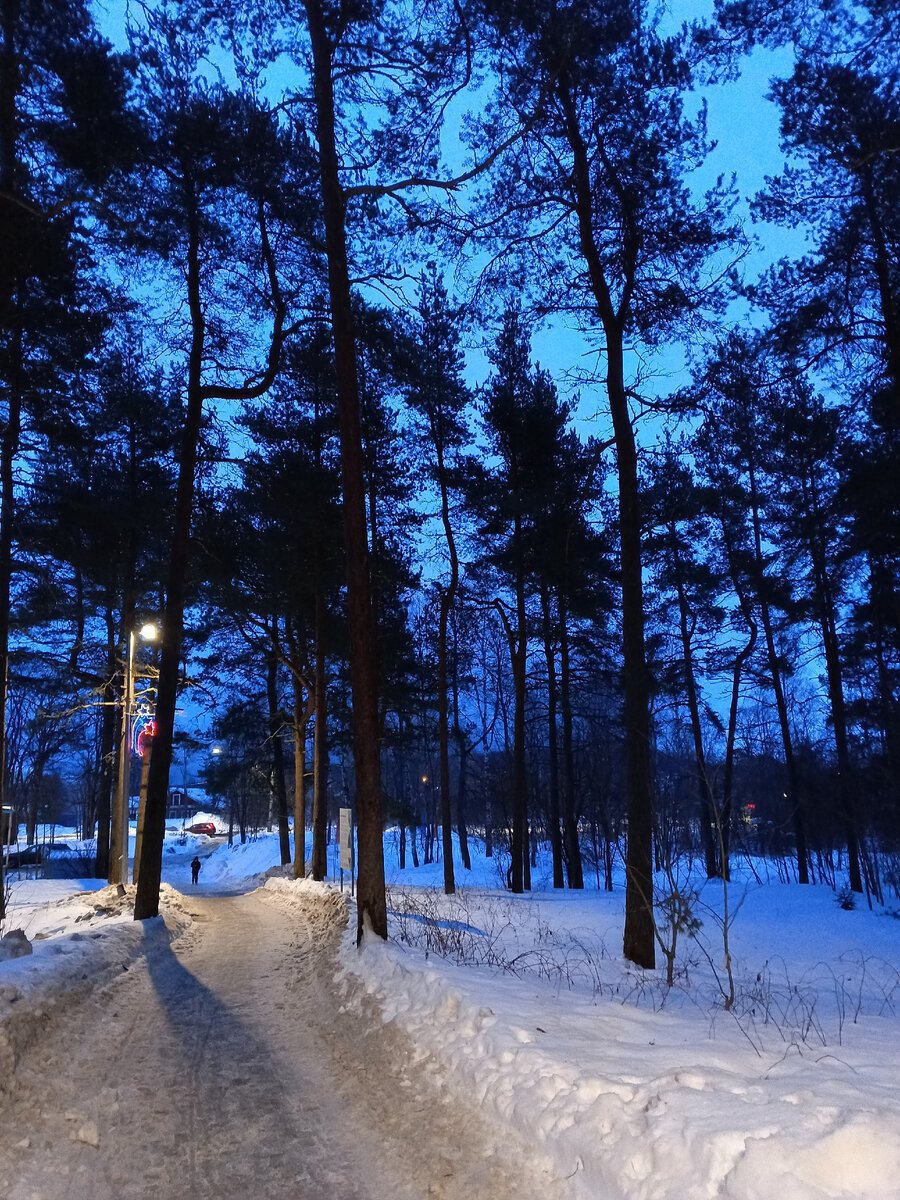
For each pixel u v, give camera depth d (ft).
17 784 150.51
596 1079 15.29
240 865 178.60
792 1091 13.78
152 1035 24.32
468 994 22.62
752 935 62.28
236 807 241.55
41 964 26.86
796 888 84.58
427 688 99.19
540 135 41.32
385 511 84.43
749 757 127.54
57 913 60.95
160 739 49.62
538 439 78.59
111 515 66.33
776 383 47.52
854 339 48.32
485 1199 13.23
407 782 194.08
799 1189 10.39
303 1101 18.69
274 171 49.16
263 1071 20.98
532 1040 18.39
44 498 65.16
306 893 68.28
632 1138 12.91
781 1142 11.32
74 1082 19.26
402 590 88.43
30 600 67.56
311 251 52.90
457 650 111.86
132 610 76.64
